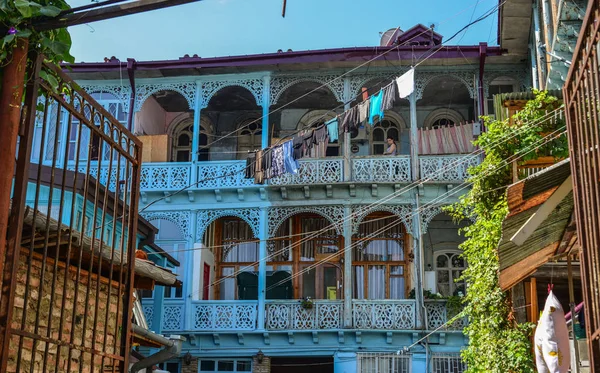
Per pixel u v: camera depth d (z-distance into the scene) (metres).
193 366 22.59
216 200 23.45
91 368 5.92
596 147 5.05
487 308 12.59
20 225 5.01
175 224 23.77
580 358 9.57
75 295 5.75
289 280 24.27
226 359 22.66
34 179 15.47
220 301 22.86
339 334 22.25
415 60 23.09
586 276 5.54
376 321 22.34
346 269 22.80
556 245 9.35
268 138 25.16
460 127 23.50
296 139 18.73
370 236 23.25
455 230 24.56
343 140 25.67
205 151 26.39
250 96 25.64
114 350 6.42
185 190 23.45
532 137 12.45
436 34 23.69
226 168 23.55
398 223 23.88
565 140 12.41
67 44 5.71
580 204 5.71
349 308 22.47
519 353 11.88
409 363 21.97
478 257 12.95
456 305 22.09
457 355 21.86
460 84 24.34
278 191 23.33
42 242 6.05
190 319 22.70
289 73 23.91
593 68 4.98
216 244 25.11
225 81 24.08
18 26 5.22
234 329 22.59
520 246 9.08
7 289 4.87
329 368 24.45
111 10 5.21
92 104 6.09
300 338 22.55
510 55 22.91
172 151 26.47
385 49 23.09
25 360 5.75
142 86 24.20
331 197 23.14
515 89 23.78
